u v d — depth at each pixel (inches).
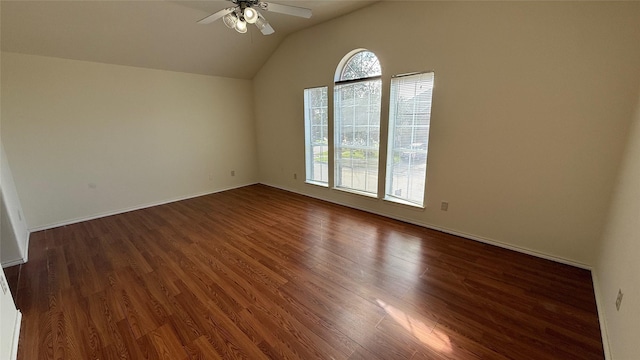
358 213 149.7
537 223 98.2
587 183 86.6
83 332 67.3
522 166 97.8
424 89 117.7
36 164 130.6
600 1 76.9
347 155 158.4
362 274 90.8
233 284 86.2
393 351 60.9
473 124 106.0
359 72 144.9
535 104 91.7
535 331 65.6
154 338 65.3
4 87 119.4
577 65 82.7
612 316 60.7
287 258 102.0
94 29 123.3
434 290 81.7
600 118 81.6
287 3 122.3
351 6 128.6
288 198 182.9
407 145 129.2
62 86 133.3
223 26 146.0
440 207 122.1
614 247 69.6
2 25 108.0
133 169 161.0
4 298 64.8
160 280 88.7
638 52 73.9
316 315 72.3
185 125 179.8
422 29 112.5
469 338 64.0
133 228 133.6
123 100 152.6
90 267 97.2
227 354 60.7
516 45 91.9
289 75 178.4
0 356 54.8
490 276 88.3
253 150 222.1
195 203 174.1
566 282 84.2
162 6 123.0
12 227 97.3
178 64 165.2
